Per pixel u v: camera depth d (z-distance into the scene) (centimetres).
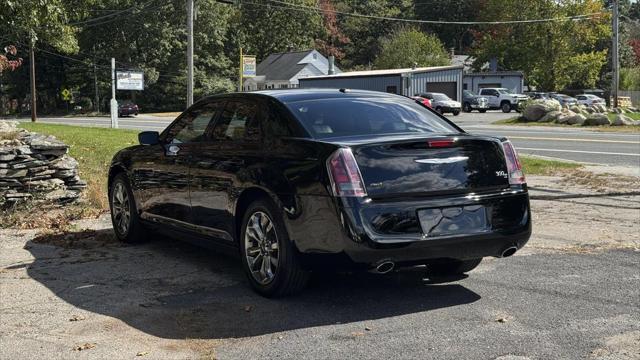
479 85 6150
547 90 7225
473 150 521
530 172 1381
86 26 6869
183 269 636
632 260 653
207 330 466
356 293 550
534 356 409
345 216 473
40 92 7856
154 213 694
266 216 531
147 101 7344
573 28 6806
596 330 454
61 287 576
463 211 507
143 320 488
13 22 1251
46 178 941
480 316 487
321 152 493
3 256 690
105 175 1198
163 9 7012
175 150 653
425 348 424
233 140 591
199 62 7525
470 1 9362
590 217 888
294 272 515
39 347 437
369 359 407
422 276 602
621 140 2192
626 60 9212
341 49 9725
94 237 784
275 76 7512
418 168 496
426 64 7450
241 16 8350
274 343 438
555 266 632
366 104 593
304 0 8425
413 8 9875
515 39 7194
